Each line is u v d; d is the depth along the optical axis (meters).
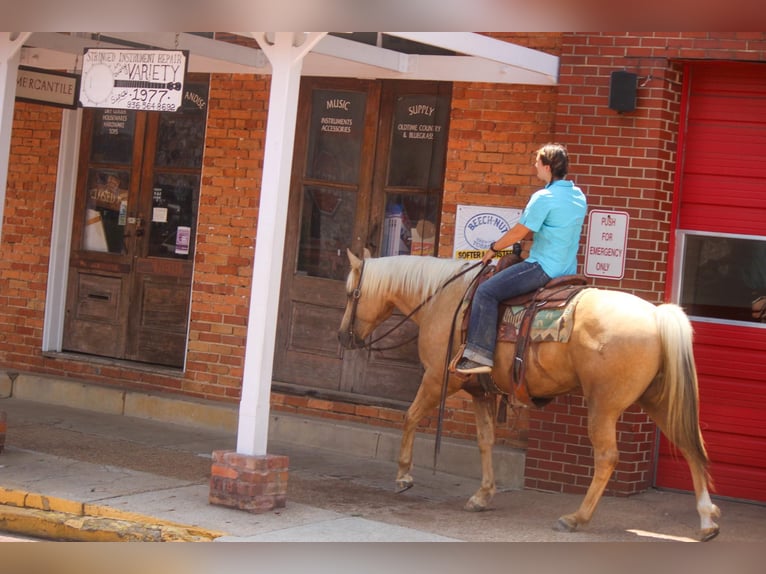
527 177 9.93
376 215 10.78
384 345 10.73
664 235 9.25
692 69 9.32
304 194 11.09
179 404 11.31
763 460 9.09
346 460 10.12
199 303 11.55
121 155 12.29
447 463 9.84
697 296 9.34
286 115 7.91
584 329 7.41
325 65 10.57
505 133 10.03
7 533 7.90
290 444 10.64
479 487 9.39
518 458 9.49
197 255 11.55
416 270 8.62
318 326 11.04
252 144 11.30
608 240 9.23
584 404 9.19
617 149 9.22
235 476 7.82
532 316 7.66
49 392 12.07
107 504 7.80
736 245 9.25
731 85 9.26
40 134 12.54
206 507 7.86
